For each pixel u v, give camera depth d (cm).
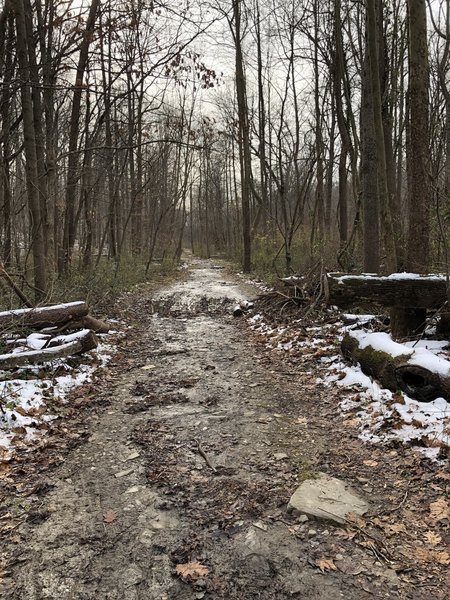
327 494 346
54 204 1295
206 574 274
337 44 1241
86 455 428
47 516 334
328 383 595
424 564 276
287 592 259
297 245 1789
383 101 1098
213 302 1348
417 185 678
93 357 724
